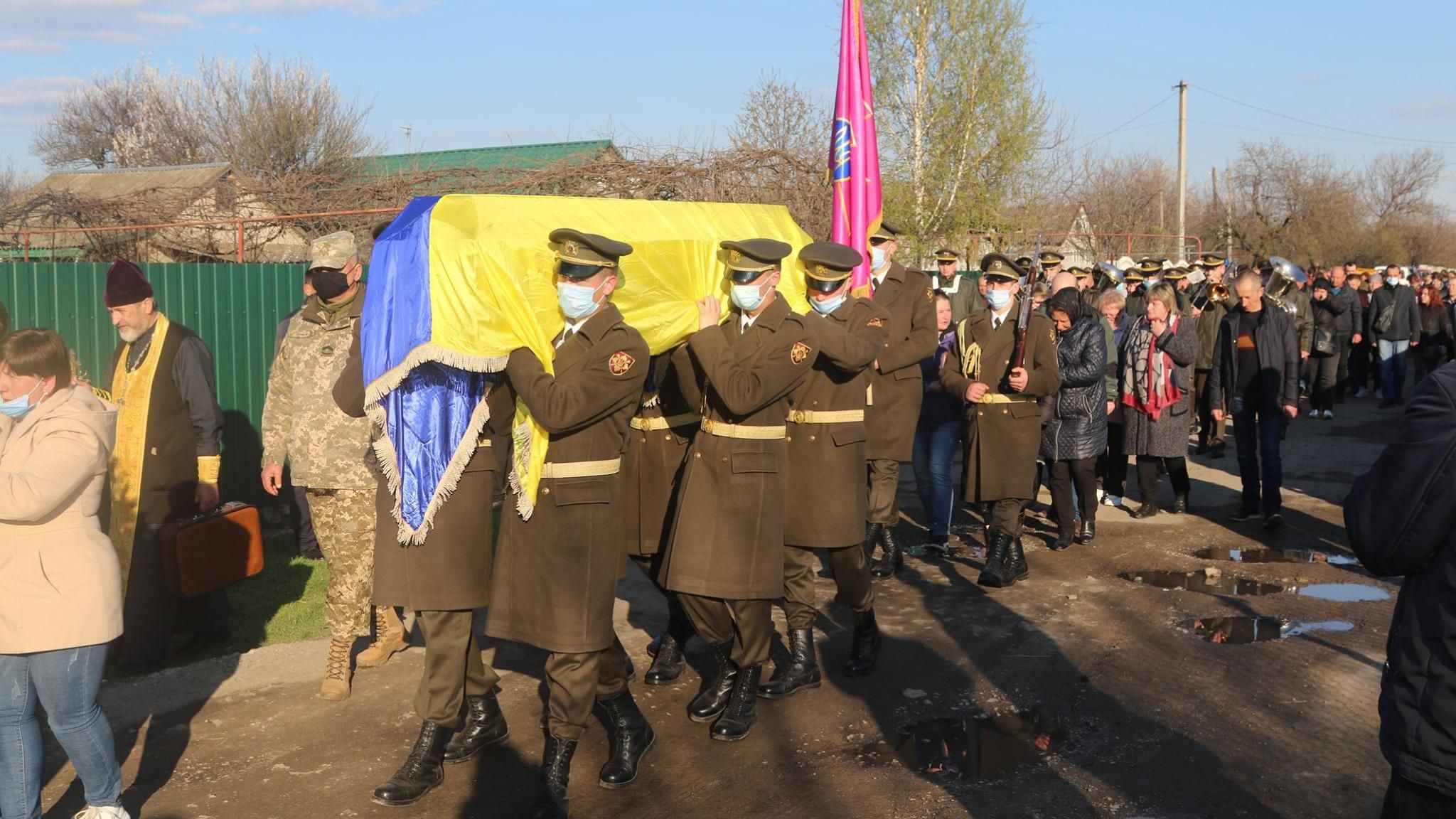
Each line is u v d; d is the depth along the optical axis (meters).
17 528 3.69
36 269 7.70
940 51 25.80
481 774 4.64
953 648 6.16
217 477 5.99
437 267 4.10
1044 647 6.15
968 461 7.36
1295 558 8.15
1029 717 5.20
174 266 8.42
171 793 4.44
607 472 4.32
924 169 26.16
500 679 5.70
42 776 4.45
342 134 34.47
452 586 4.30
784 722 5.17
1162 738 4.93
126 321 5.77
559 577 4.24
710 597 4.91
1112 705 5.32
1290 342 8.87
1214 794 4.40
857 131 7.28
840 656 6.07
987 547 8.03
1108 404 9.38
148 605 5.73
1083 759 4.73
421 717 4.40
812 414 5.45
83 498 3.79
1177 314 9.23
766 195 11.02
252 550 6.03
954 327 8.94
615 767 4.55
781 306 4.82
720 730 4.96
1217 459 12.51
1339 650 6.07
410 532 4.27
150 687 5.54
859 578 5.61
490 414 4.35
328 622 5.42
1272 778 4.52
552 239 4.14
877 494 7.38
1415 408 2.77
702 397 5.02
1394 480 2.74
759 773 4.64
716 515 4.88
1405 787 2.77
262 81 34.22
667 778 4.61
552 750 4.28
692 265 4.89
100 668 3.82
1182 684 5.57
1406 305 17.11
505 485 4.47
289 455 5.46
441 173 12.31
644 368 4.20
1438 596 2.71
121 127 44.06
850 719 5.19
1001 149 25.88
